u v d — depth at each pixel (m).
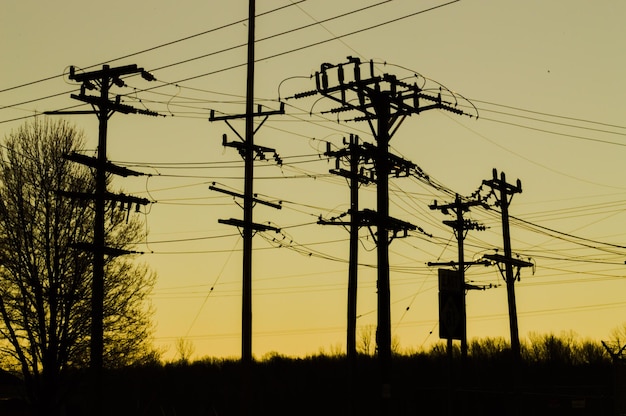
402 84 30.81
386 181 30.27
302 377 97.31
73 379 39.53
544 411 60.56
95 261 32.22
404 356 101.69
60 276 38.53
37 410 38.69
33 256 38.78
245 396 30.64
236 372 105.94
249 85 34.00
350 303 38.66
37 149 39.72
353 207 38.25
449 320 17.97
